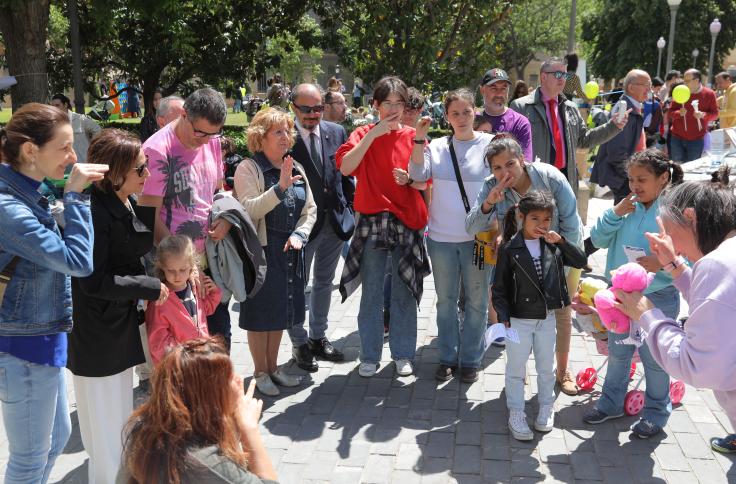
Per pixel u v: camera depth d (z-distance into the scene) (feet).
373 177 14.98
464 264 14.98
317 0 44.21
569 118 17.83
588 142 18.35
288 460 12.25
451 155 14.84
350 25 42.27
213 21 45.47
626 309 8.55
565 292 12.82
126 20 44.32
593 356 16.70
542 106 17.60
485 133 15.17
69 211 8.78
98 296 9.86
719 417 13.65
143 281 10.28
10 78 30.99
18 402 8.98
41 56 33.37
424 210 15.29
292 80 127.95
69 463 12.25
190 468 5.75
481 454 12.44
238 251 13.05
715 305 7.03
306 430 13.35
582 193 27.22
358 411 14.19
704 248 7.81
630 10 121.39
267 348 15.14
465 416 13.93
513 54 140.56
